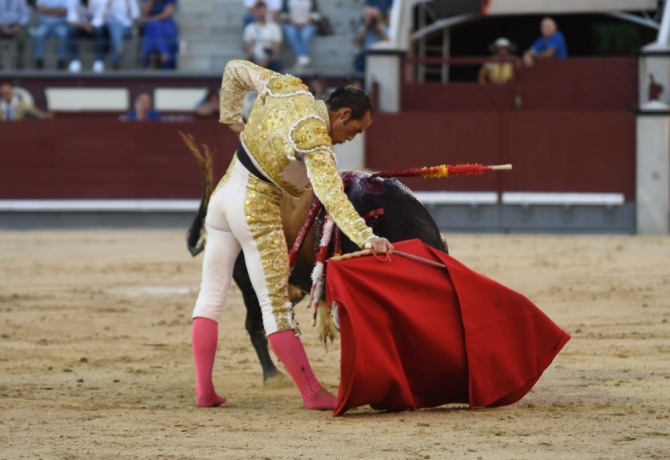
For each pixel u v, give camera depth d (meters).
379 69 38.50
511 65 38.94
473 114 38.16
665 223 37.34
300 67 39.56
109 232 37.69
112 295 21.66
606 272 24.34
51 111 40.00
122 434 8.99
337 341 15.72
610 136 37.62
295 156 9.74
